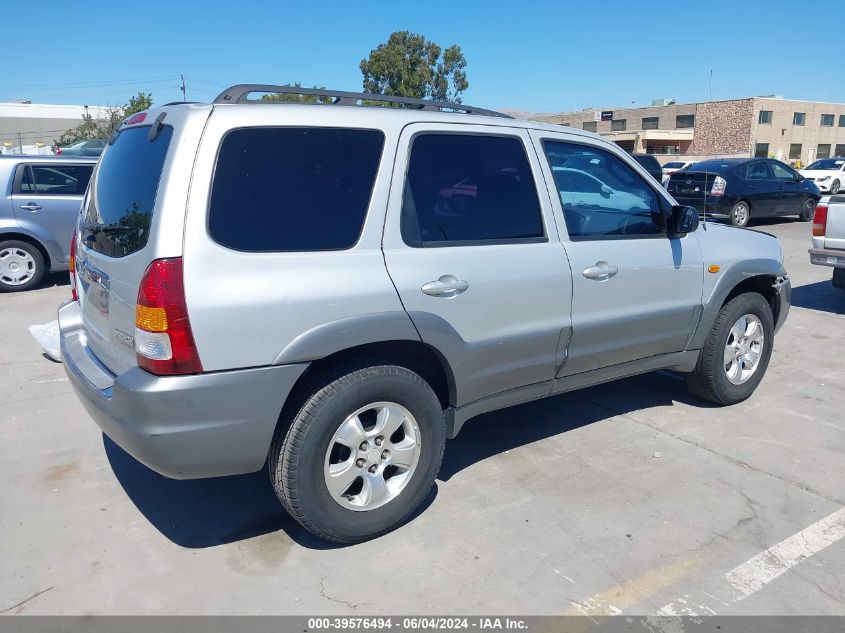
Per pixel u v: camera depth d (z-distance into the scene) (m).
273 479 3.09
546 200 3.78
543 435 4.52
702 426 4.68
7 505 3.59
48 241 8.98
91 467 4.02
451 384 3.48
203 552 3.20
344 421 3.07
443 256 3.32
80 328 3.84
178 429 2.75
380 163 3.20
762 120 54.47
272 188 2.93
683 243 4.43
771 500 3.70
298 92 3.30
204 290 2.73
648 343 4.35
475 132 3.56
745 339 4.98
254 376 2.83
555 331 3.79
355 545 3.28
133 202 3.00
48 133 53.41
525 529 3.40
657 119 62.25
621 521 3.48
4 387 5.30
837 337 6.99
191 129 2.82
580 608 2.84
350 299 3.01
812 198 17.00
